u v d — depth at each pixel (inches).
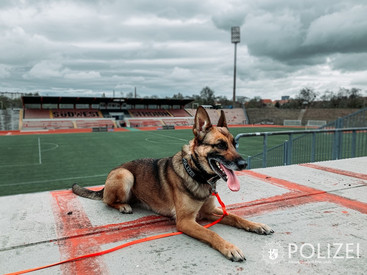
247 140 1205.1
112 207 134.0
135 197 136.1
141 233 106.1
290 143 295.7
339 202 137.9
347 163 241.0
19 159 773.3
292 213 124.1
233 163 98.7
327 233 103.0
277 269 79.4
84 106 2532.0
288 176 192.4
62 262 83.4
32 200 144.6
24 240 97.9
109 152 898.1
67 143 1146.7
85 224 113.0
